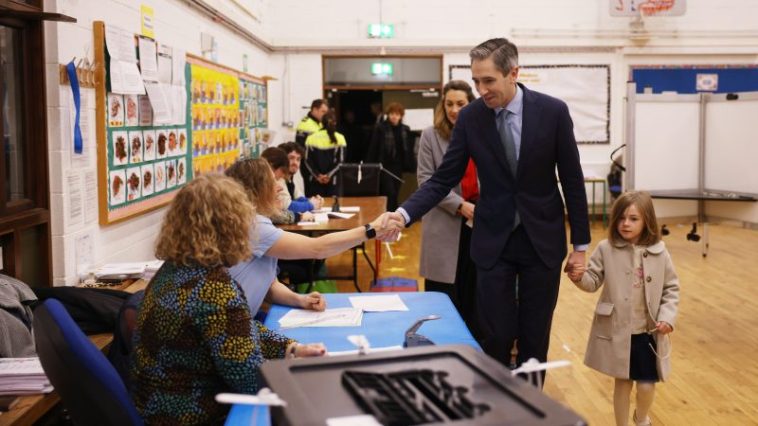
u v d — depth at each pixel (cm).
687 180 600
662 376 277
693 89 981
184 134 515
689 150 596
